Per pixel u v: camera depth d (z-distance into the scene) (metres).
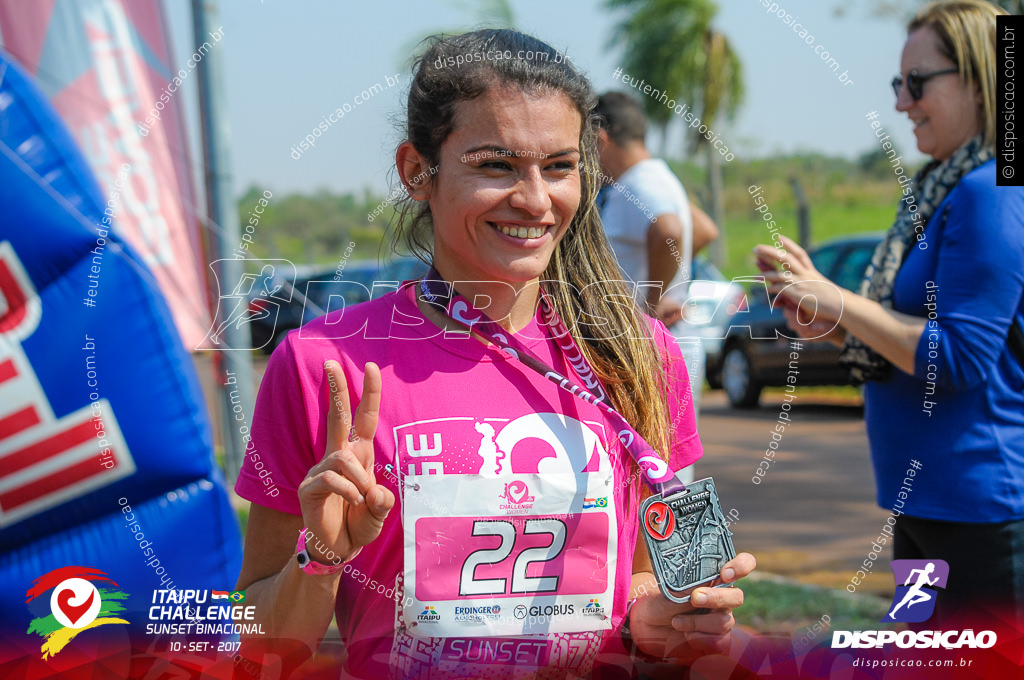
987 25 1.80
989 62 1.79
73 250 1.96
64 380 1.95
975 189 1.74
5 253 1.90
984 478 1.75
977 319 1.72
